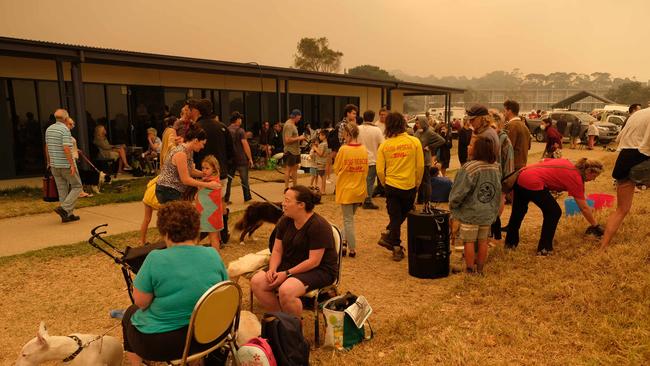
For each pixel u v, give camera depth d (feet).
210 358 10.63
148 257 9.30
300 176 44.91
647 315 12.98
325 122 38.34
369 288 16.70
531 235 22.62
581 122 89.40
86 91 46.14
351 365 11.58
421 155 19.01
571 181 18.84
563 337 12.44
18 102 42.29
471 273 17.29
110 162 44.68
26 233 23.70
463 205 16.93
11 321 14.24
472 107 19.81
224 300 9.27
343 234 19.97
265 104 65.00
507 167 21.85
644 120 17.24
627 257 16.63
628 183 18.06
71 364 10.14
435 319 13.84
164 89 52.54
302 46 254.88
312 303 14.40
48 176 26.17
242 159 30.30
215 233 18.71
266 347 9.82
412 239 17.44
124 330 10.37
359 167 19.13
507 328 12.92
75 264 19.03
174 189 17.40
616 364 10.99
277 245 13.62
